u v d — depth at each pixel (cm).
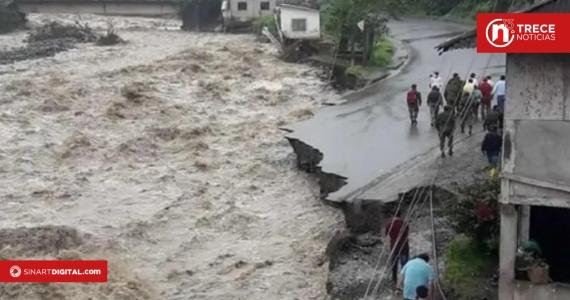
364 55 4869
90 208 2911
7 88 4622
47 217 2820
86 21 8900
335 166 2861
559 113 1560
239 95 4581
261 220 2759
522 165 1599
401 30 6391
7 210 2878
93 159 3466
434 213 2362
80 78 5016
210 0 8212
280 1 7631
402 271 1761
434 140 3122
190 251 2545
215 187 3114
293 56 5597
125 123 3994
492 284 1775
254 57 5750
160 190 3092
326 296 2056
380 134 3284
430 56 5147
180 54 5881
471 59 4809
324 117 3691
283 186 3103
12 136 3753
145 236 2664
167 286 2297
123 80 4947
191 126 3866
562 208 1727
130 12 8444
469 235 1877
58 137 3756
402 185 2553
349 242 2298
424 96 3978
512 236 1630
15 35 7662
